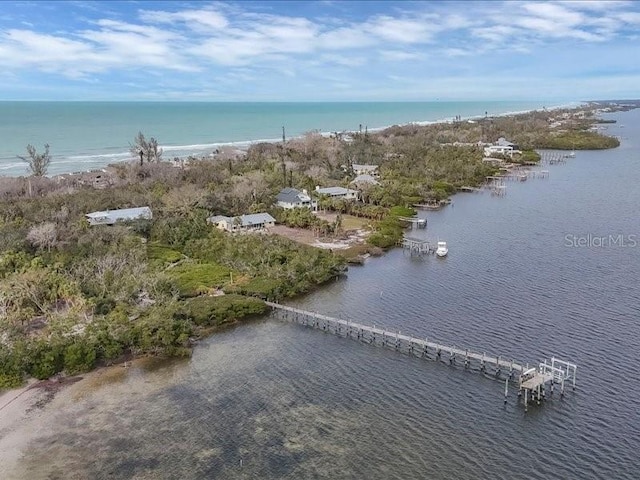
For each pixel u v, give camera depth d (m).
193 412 51.59
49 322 66.00
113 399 53.84
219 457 45.00
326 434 47.94
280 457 44.94
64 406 52.56
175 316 67.50
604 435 46.91
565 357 59.88
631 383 54.56
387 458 44.59
